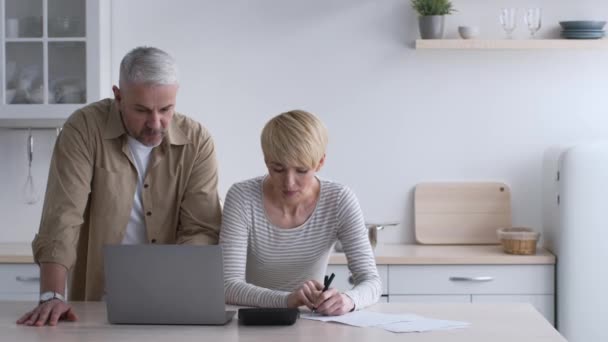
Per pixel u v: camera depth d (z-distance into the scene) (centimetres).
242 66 456
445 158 457
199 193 293
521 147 456
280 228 276
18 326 248
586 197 411
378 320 251
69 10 427
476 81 454
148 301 248
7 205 466
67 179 279
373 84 455
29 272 416
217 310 247
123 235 292
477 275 415
